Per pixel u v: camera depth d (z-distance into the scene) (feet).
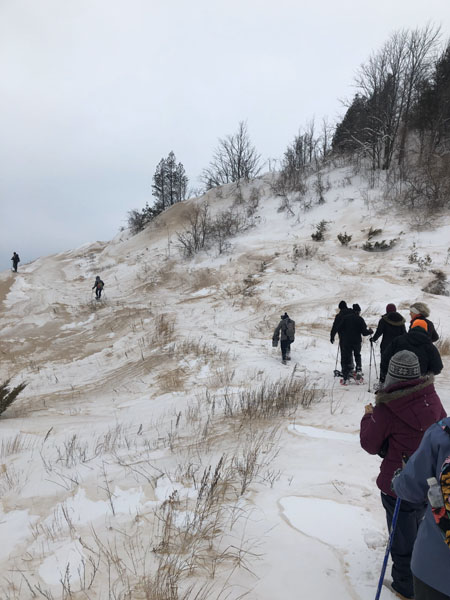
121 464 18.02
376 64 117.39
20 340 61.52
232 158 164.04
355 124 131.95
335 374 33.30
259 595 9.40
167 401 32.01
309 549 10.93
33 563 11.53
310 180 121.80
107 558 11.16
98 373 45.19
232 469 16.38
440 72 117.60
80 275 110.52
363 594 9.22
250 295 65.05
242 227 106.32
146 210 158.30
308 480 15.28
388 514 9.32
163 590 9.53
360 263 69.77
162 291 79.56
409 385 8.91
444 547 5.80
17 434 25.63
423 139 115.85
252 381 33.99
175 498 14.30
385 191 98.37
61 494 15.79
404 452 8.79
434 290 56.54
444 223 77.97
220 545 11.45
